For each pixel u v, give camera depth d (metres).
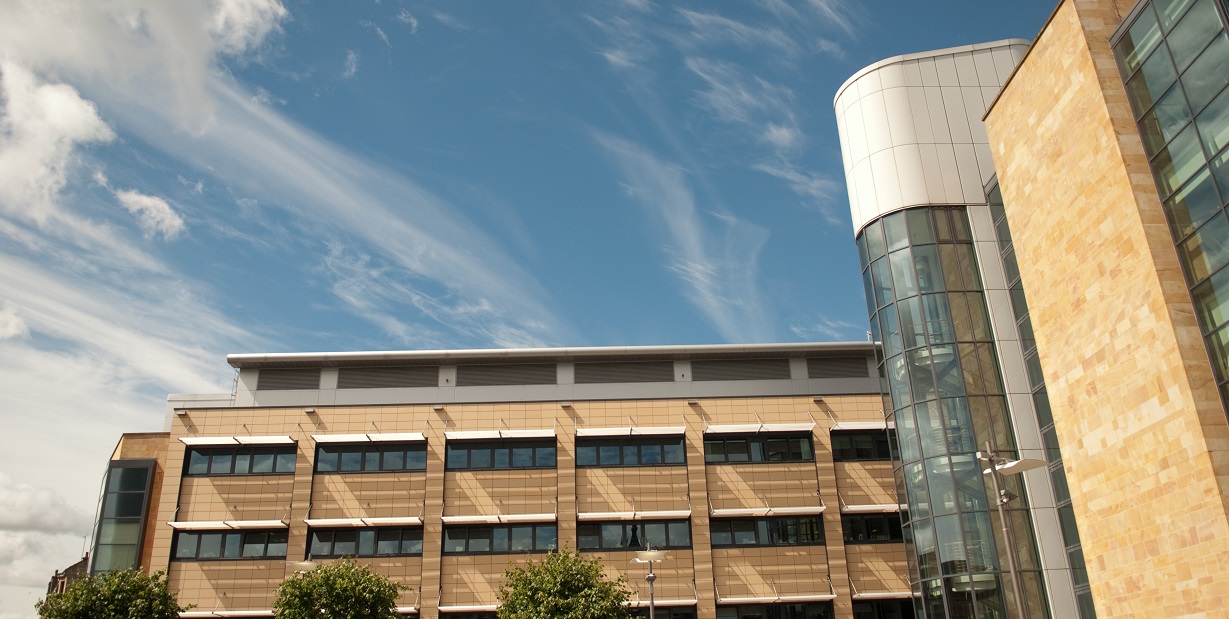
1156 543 23.33
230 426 46.81
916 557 34.47
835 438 47.16
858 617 43.88
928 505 34.06
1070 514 31.61
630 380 50.97
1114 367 25.17
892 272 37.12
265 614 43.41
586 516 44.62
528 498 45.31
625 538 44.94
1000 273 35.91
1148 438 23.70
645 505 45.31
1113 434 25.22
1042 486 32.78
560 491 45.31
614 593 36.62
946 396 34.56
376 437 46.09
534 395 50.53
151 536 47.09
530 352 51.00
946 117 38.34
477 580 43.91
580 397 50.47
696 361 51.59
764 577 44.22
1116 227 24.98
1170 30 23.62
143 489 47.75
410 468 46.00
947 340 35.16
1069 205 27.38
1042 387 33.47
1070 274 27.42
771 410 47.41
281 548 44.81
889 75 39.38
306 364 50.94
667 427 46.44
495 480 45.72
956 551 32.78
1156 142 24.27
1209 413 21.89
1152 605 23.47
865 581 44.25
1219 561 21.11
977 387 34.41
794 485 45.88
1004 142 31.67
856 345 51.59
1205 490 21.56
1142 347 23.94
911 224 37.06
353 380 50.78
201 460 46.38
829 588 43.97
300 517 44.75
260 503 45.25
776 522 45.41
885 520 45.69
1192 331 22.69
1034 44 29.22
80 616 36.88
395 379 50.81
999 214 36.34
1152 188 24.25
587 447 46.59
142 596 38.00
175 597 42.03
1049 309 28.73
